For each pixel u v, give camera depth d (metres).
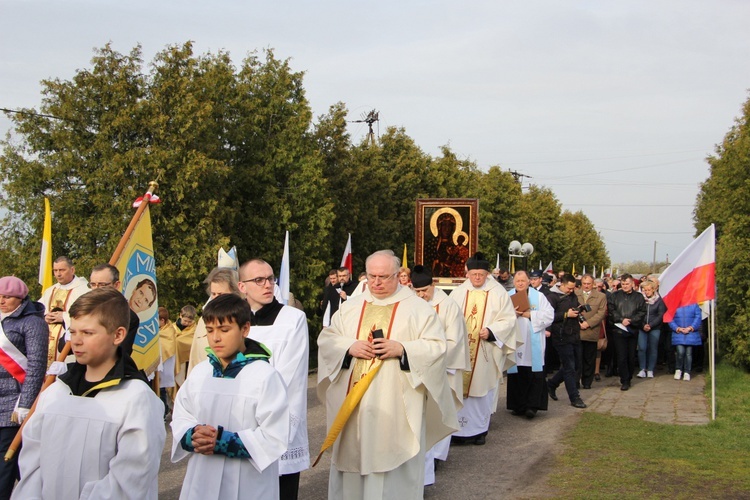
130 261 6.75
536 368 10.70
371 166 27.75
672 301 10.84
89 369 3.58
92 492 3.33
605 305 14.03
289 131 20.53
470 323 9.44
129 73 17.52
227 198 19.78
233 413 3.95
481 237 40.16
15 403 5.70
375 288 5.92
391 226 27.81
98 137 17.08
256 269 5.18
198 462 4.01
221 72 20.02
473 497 6.89
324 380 5.91
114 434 3.45
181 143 16.91
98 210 17.30
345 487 5.67
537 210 56.44
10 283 5.75
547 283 16.52
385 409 5.53
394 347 5.51
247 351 4.12
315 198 20.62
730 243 15.45
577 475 7.48
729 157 15.78
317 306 20.95
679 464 7.81
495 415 11.09
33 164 17.36
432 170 34.19
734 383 13.77
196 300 17.55
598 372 15.46
